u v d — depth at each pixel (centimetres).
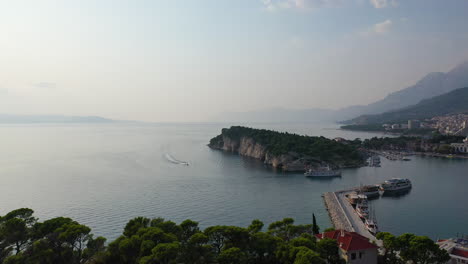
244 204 13600
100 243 6378
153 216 11775
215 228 6378
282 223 7756
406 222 11312
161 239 5922
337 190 16588
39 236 6006
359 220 11331
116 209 12538
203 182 17912
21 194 14675
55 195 14525
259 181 18662
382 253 6625
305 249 5512
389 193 15950
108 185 16662
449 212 12525
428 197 15075
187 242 5925
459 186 17475
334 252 5981
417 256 5628
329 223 11350
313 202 14125
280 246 5950
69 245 5994
